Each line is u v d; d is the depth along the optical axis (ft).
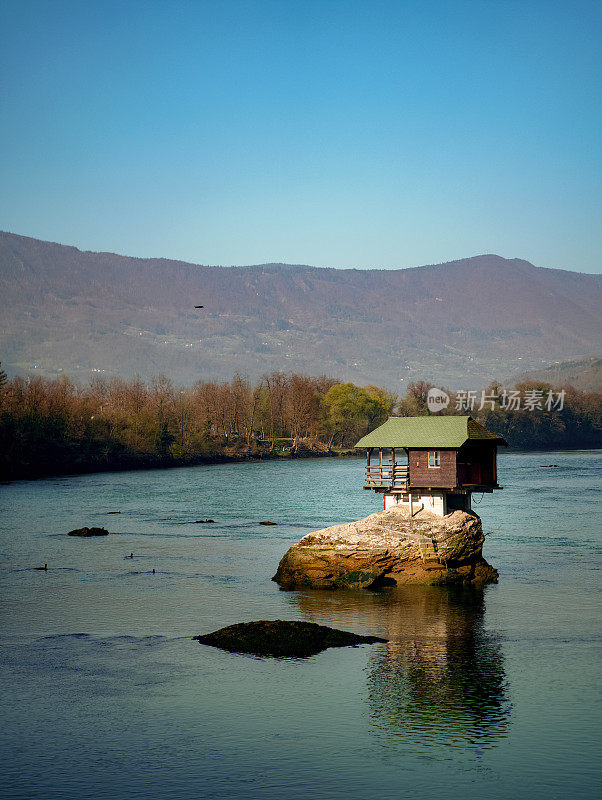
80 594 177.58
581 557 215.51
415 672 124.26
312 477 529.45
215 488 442.09
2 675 124.67
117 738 102.22
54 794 88.33
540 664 127.44
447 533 188.03
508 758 95.76
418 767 94.02
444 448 194.90
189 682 121.08
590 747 98.43
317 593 178.40
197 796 87.76
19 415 552.00
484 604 166.61
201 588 183.01
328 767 94.17
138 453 630.74
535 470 552.82
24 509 340.59
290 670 126.00
